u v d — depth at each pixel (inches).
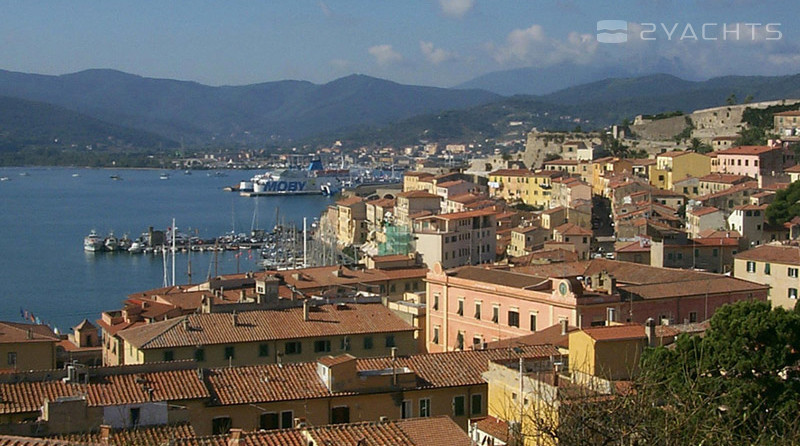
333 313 4940.9
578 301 5113.2
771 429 2253.9
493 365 3257.9
